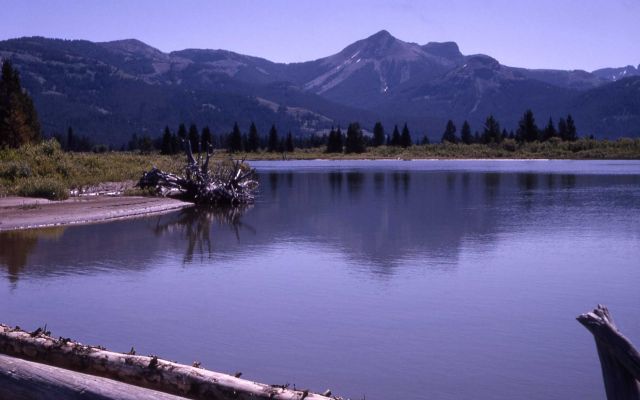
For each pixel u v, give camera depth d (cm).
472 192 3572
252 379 782
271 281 1305
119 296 1175
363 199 3172
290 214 2527
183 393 548
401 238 1875
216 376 539
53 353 609
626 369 417
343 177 5194
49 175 3288
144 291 1213
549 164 7856
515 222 2239
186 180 3003
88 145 16925
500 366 834
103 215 2327
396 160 10906
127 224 2173
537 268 1437
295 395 503
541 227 2106
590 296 1184
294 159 11469
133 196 2953
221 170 3303
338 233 1983
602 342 419
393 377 797
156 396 482
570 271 1404
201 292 1208
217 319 1032
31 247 1680
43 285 1255
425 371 817
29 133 5950
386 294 1199
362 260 1527
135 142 17425
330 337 944
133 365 571
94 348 613
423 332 973
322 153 13138
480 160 10419
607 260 1527
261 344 914
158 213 2541
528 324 1013
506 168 6719
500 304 1128
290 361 848
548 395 746
